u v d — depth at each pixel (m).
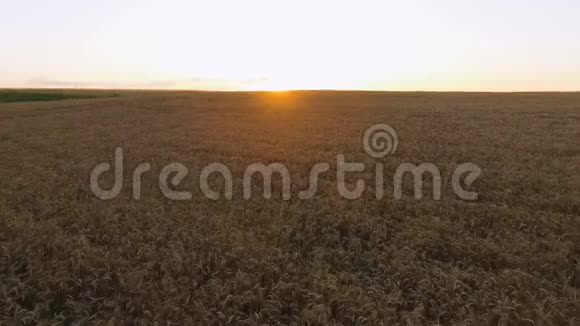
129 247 9.79
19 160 20.16
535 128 28.59
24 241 9.99
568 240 10.07
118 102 55.75
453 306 7.55
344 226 11.29
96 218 11.79
